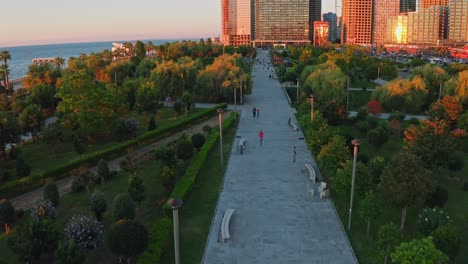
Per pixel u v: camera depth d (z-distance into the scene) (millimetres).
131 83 72062
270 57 187125
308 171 37938
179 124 56406
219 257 23719
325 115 55719
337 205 30500
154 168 40344
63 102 49219
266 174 37562
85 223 24312
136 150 47188
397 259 18766
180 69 79250
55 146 49688
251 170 38719
